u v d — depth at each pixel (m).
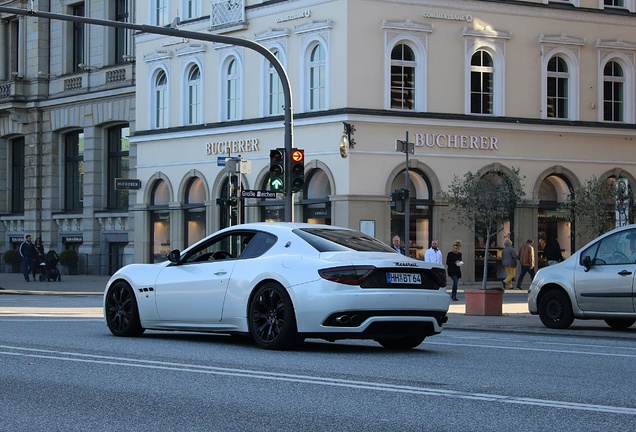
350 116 40.16
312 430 7.91
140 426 8.09
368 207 40.44
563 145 43.69
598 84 44.44
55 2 55.41
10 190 59.41
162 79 48.53
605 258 19.11
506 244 40.09
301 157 25.44
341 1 40.56
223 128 45.16
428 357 13.13
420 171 41.53
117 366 11.75
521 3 43.06
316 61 41.78
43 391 9.88
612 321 20.75
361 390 9.88
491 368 11.88
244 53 44.50
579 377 11.12
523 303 31.05
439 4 41.72
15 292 37.59
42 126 56.19
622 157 44.72
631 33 45.03
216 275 14.35
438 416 8.49
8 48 58.66
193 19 46.50
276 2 42.94
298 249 13.76
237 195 35.22
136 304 15.42
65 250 52.97
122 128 52.53
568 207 42.81
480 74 42.50
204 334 16.39
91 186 52.84
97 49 52.62
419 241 41.56
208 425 8.12
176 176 47.56
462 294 37.03
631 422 8.27
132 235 50.44
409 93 41.38
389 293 13.26
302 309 13.20
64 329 17.25
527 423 8.20
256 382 10.43
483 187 38.91
